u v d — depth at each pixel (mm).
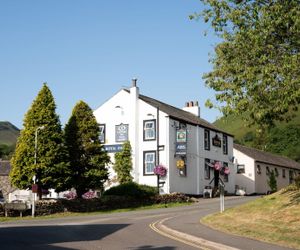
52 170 30312
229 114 16688
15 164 30531
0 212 27875
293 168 63531
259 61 15969
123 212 30438
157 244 14461
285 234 16094
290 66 15203
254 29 16047
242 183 53219
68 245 13758
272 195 24547
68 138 33875
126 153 39219
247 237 16094
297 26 15172
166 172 38875
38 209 28828
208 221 21062
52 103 31297
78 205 30906
